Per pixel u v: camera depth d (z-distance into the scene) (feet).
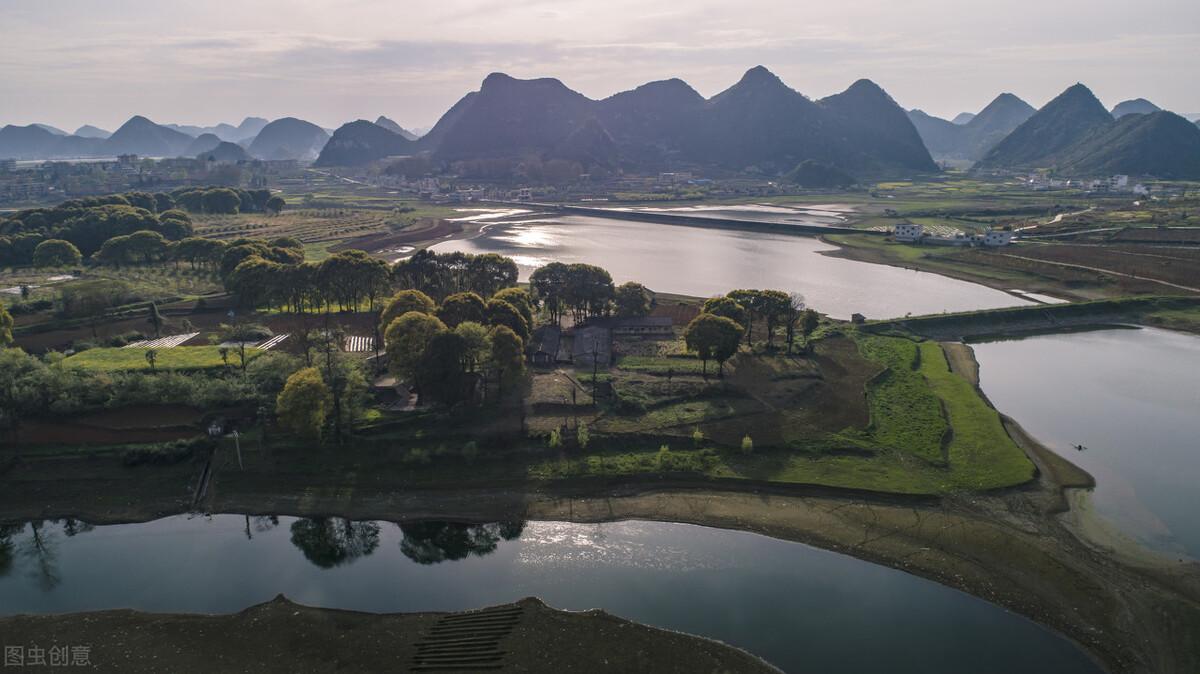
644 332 531.91
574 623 228.63
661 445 345.51
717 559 268.00
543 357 453.58
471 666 211.00
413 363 373.20
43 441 338.34
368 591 252.62
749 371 440.86
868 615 234.99
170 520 301.43
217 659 215.92
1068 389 451.12
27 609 245.86
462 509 304.09
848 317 612.29
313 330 497.46
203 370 411.75
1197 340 570.46
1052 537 275.39
